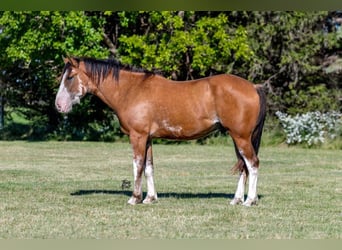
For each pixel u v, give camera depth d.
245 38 25.22
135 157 10.77
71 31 24.00
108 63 10.84
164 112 10.59
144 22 26.25
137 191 10.94
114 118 27.19
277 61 26.98
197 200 11.41
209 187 13.48
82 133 27.25
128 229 9.04
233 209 10.48
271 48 26.92
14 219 9.69
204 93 10.52
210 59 24.94
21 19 23.72
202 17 25.31
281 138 25.53
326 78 27.19
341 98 26.64
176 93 10.61
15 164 17.94
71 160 19.23
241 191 10.96
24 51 24.02
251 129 10.45
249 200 10.80
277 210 10.54
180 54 25.05
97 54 24.09
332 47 27.12
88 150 22.42
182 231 8.93
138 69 10.89
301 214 10.27
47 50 24.36
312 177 15.49
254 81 27.11
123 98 10.76
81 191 12.59
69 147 23.42
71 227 9.16
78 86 10.80
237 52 24.95
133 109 10.64
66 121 27.20
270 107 26.69
